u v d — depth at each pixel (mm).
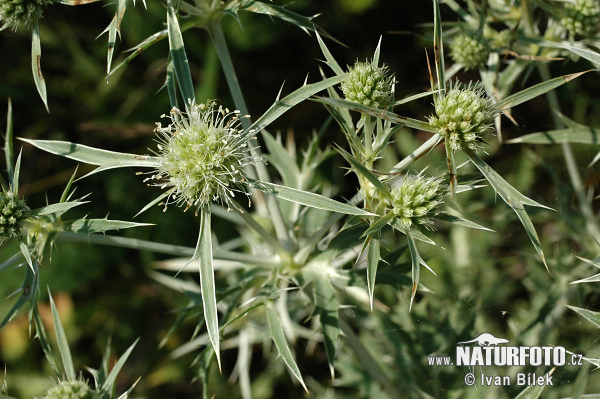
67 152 237
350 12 362
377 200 239
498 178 229
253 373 324
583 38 276
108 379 244
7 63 379
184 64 238
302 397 312
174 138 236
